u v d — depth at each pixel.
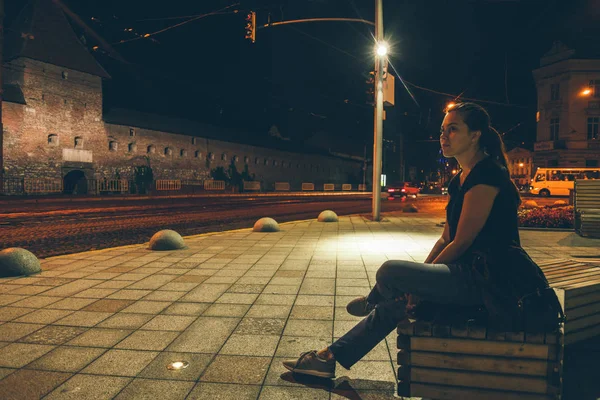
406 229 10.54
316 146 71.31
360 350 2.19
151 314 3.57
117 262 5.91
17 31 33.94
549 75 43.50
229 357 2.67
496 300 1.67
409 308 1.91
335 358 2.22
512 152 56.28
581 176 35.56
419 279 1.77
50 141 33.84
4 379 2.34
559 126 42.69
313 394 2.19
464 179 1.92
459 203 1.88
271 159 57.16
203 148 47.00
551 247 7.20
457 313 1.81
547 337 1.62
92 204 21.09
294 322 3.36
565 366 2.38
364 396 2.17
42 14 34.50
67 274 5.13
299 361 2.32
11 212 15.28
